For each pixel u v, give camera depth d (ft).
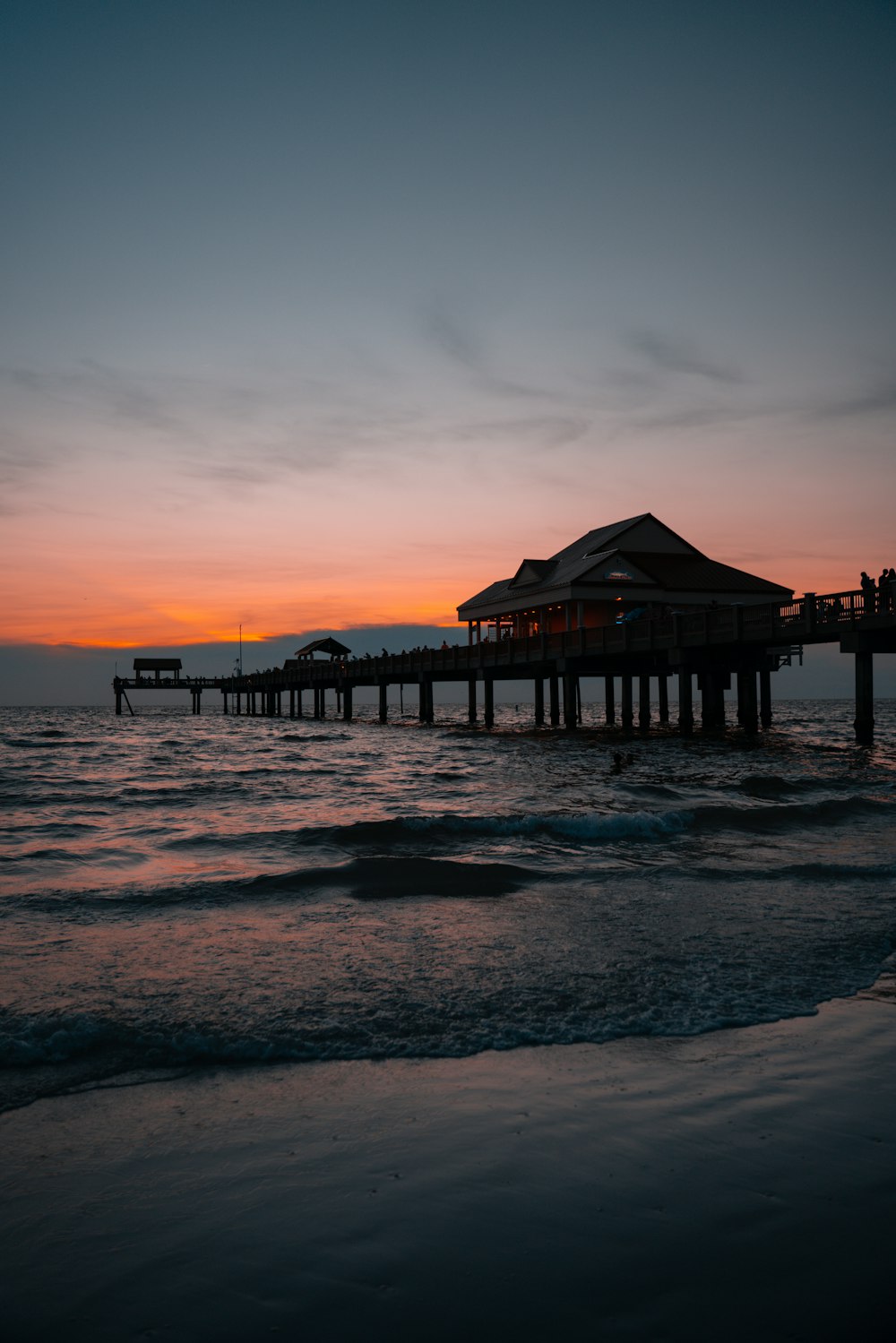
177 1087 15.58
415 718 308.19
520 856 39.27
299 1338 9.17
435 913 28.76
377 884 32.94
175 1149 13.30
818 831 46.57
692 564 161.68
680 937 25.59
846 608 90.02
